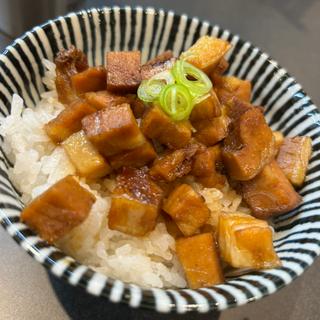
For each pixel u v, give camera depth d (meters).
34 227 0.13
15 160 0.16
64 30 0.19
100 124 0.15
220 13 0.30
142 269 0.15
